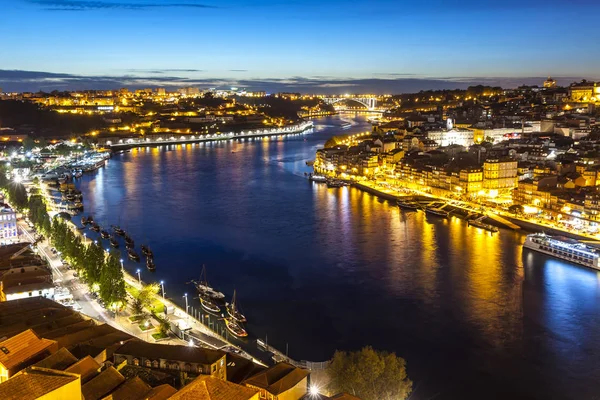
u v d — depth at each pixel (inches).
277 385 4362.7
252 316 7391.7
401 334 6850.4
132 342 5147.6
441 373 5984.3
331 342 6658.5
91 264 7721.5
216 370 4815.5
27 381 3272.6
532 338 6683.1
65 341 5187.0
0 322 5797.2
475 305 7628.0
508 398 5536.4
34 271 7755.9
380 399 4815.5
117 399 3900.1
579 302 7682.1
